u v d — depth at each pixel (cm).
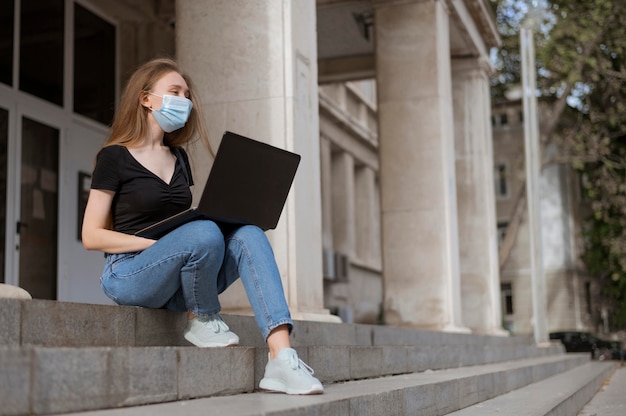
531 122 1719
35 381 260
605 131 2492
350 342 710
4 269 844
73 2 988
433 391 514
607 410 771
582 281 4025
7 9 876
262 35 692
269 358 392
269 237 670
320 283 712
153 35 1112
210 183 379
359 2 1245
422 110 1132
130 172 398
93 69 1028
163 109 405
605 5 2200
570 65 2241
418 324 1102
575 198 4044
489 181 1457
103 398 292
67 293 942
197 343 402
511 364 963
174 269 383
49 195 929
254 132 684
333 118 2136
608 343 2889
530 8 2116
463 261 1424
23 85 895
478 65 1445
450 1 1191
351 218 2322
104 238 388
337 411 361
